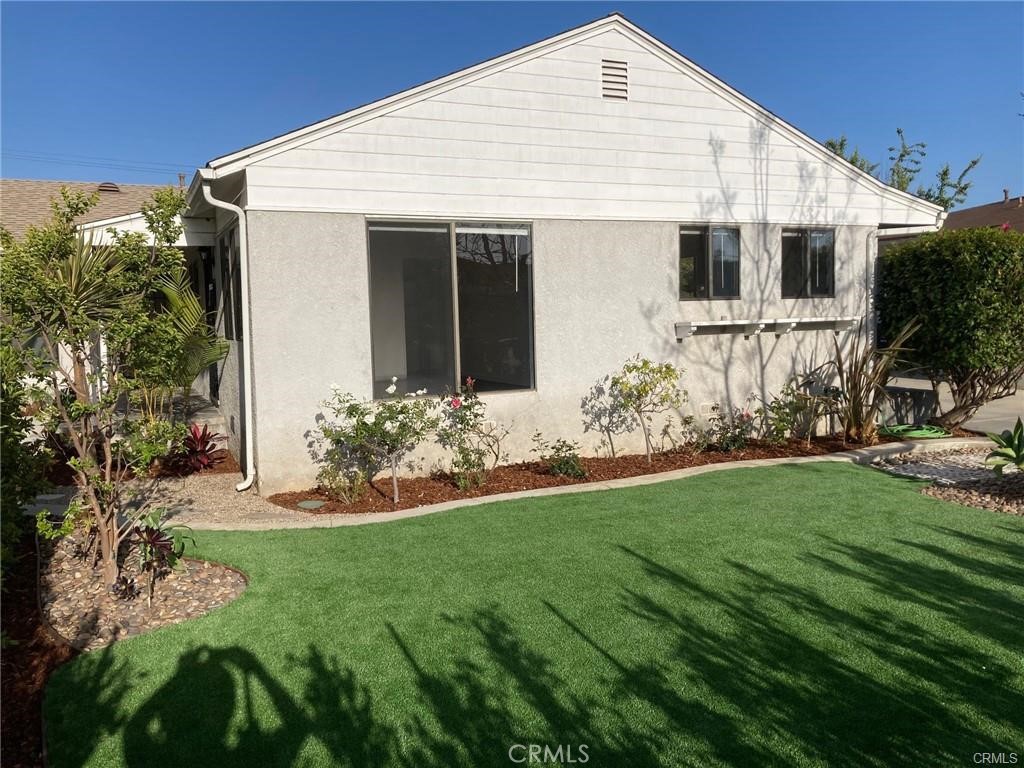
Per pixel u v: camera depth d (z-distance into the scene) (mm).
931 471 8734
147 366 5121
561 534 6199
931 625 4371
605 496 7512
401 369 8203
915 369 11867
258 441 7660
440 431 8336
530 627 4383
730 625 4387
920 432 11023
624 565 5418
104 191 15492
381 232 8078
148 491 7980
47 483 5109
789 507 6969
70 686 3764
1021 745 3195
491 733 3320
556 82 8789
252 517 6859
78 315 4656
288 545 5961
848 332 11078
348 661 3988
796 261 10633
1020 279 10156
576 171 8969
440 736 3301
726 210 9930
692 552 5695
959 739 3240
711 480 8156
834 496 7383
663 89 9406
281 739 3289
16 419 4820
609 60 9070
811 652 4039
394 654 4062
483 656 4027
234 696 3648
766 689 3662
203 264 11141
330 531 6383
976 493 7402
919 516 6656
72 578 5195
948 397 14688
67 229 4801
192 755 3189
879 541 5938
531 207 8758
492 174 8508
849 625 4375
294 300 7680
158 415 8430
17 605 4805
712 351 10008
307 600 4820
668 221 9562
